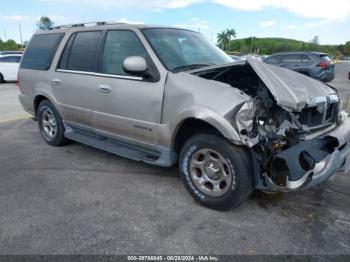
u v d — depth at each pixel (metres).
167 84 3.27
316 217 3.04
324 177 2.76
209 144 3.00
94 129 4.31
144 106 3.47
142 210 3.15
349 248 2.59
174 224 2.91
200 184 3.21
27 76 5.27
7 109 8.57
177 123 3.17
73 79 4.34
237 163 2.84
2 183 3.75
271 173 2.83
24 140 5.52
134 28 3.74
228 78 3.67
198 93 3.03
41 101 5.13
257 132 2.80
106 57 3.95
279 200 3.36
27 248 2.56
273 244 2.63
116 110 3.80
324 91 3.34
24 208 3.18
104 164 4.36
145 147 3.71
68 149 5.01
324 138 3.00
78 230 2.80
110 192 3.53
